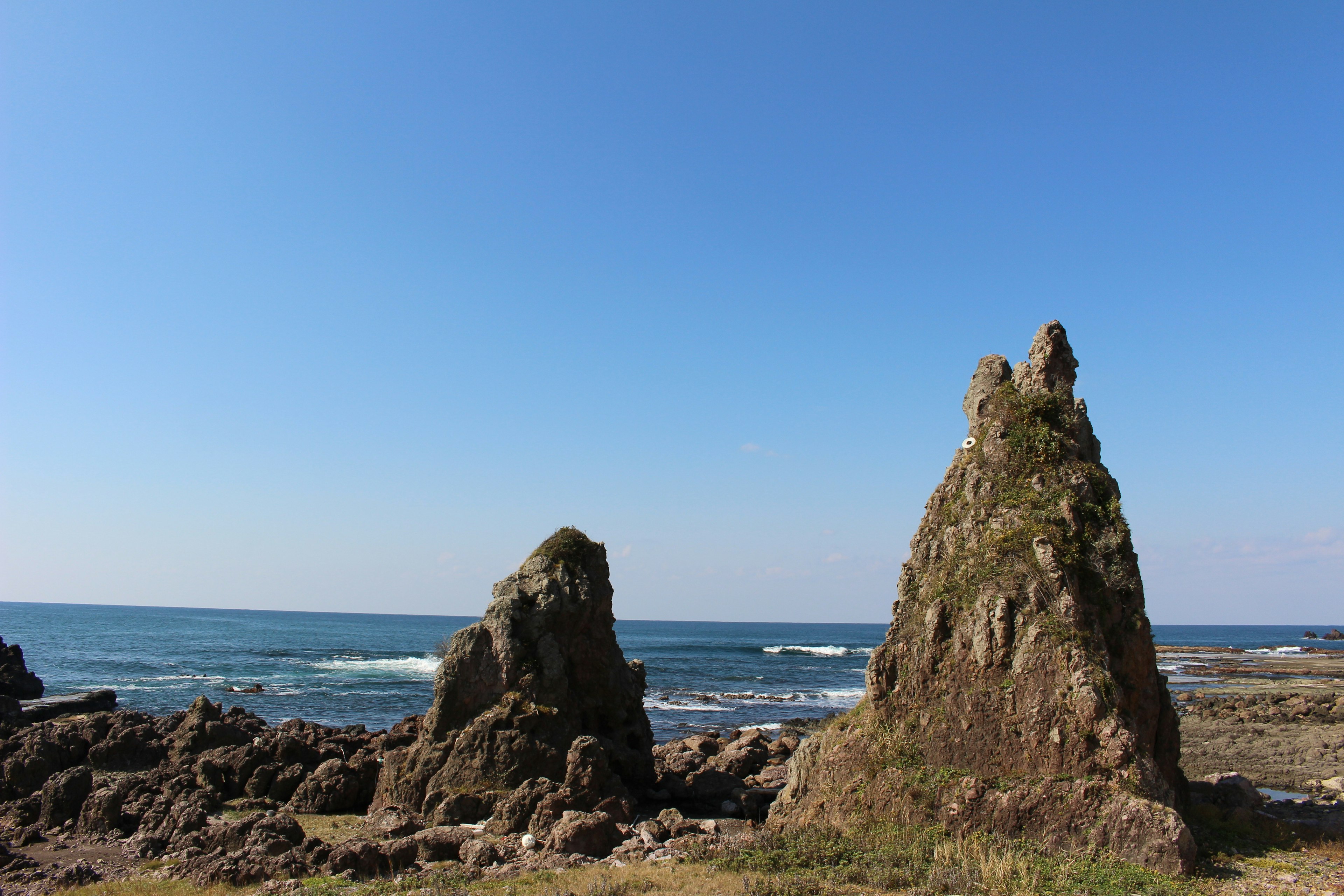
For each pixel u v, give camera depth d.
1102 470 27.94
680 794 34.75
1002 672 23.53
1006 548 25.12
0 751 36.94
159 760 38.56
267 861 23.64
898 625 26.84
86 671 103.31
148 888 22.67
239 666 115.06
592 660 35.00
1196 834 22.52
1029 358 29.41
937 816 22.66
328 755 38.50
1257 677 114.94
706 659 153.62
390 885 21.66
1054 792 21.44
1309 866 20.58
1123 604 25.06
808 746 27.34
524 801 28.23
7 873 24.39
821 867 21.36
